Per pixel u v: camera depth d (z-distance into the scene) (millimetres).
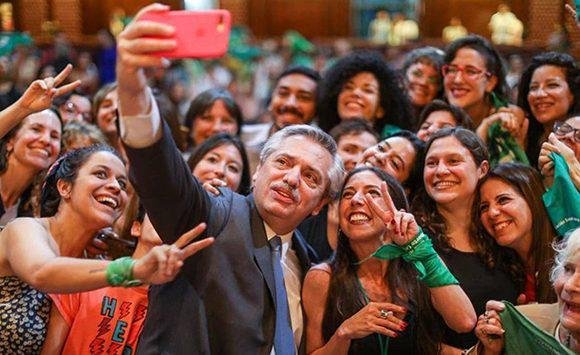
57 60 9656
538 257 3002
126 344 2631
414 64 4504
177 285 2258
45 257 2357
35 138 3383
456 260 3020
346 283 2723
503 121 3707
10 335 2547
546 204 3010
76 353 2613
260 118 7812
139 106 1963
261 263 2295
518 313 2541
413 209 3166
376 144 3545
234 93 10484
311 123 4473
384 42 12719
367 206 2721
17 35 8477
